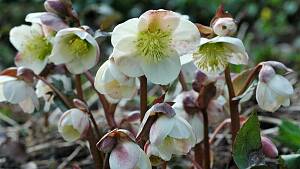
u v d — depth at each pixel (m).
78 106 0.53
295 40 1.58
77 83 0.59
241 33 1.35
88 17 1.63
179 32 0.49
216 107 0.57
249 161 0.51
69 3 0.55
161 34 0.49
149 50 0.48
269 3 1.68
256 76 0.54
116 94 0.50
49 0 0.55
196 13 1.73
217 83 0.56
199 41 0.49
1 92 0.58
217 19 0.52
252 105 0.91
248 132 0.51
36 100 0.57
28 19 0.55
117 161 0.46
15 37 0.60
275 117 0.90
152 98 0.74
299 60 1.35
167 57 0.49
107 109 0.59
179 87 0.61
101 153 0.55
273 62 0.52
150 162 0.49
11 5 1.68
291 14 1.71
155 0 1.76
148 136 0.49
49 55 0.60
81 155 0.82
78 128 0.52
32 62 0.60
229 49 0.52
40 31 0.60
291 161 0.52
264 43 1.55
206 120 0.56
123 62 0.48
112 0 1.73
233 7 1.70
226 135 0.82
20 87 0.56
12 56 1.42
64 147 0.85
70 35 0.54
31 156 0.84
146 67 0.49
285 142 0.70
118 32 0.48
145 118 0.47
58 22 0.54
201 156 0.59
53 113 0.90
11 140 0.85
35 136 0.91
